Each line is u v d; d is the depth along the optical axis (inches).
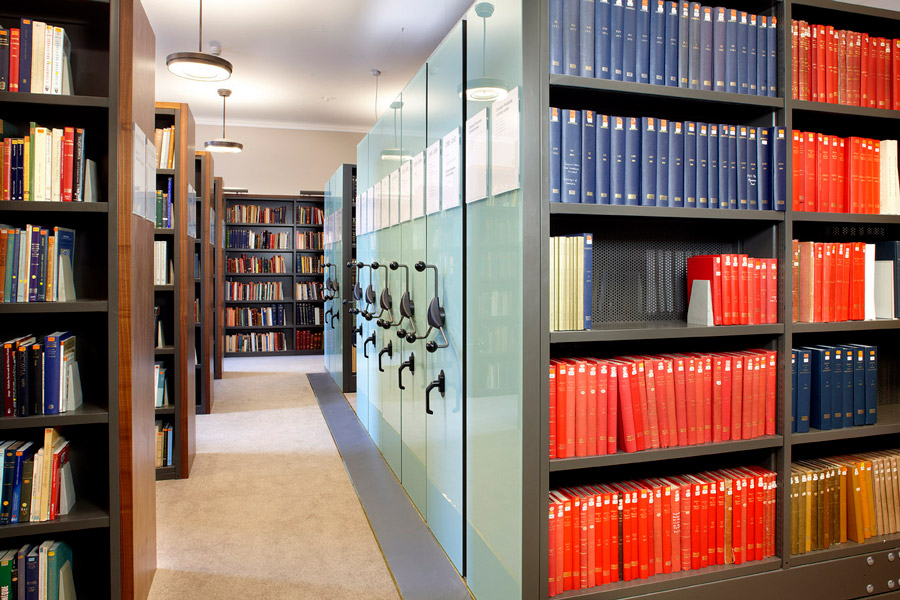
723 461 86.0
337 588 85.9
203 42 234.4
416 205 108.3
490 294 73.9
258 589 85.4
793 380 78.4
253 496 123.6
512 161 66.4
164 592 84.3
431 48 241.9
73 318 78.3
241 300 343.6
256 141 368.2
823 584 77.9
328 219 272.5
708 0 78.9
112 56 69.9
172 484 131.0
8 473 68.3
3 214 74.9
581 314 67.8
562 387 67.2
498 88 70.5
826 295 79.4
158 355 140.1
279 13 208.5
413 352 113.6
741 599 73.8
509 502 68.7
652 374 71.2
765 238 79.4
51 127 77.5
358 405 185.9
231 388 242.7
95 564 77.4
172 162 135.9
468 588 83.2
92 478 78.1
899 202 83.5
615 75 68.6
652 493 71.6
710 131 73.3
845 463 81.4
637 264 84.1
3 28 73.3
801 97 77.8
